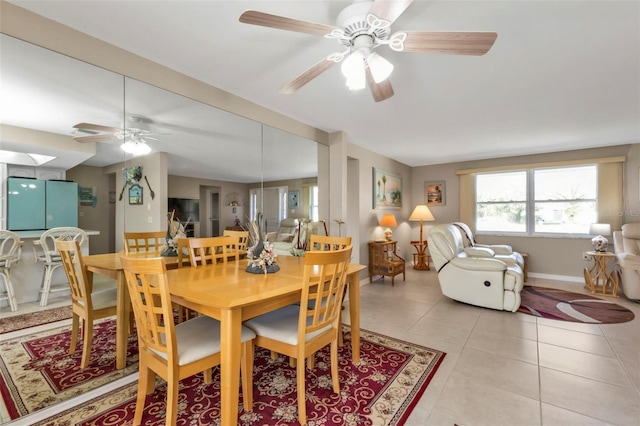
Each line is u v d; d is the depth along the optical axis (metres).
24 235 1.92
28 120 1.88
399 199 6.00
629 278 3.70
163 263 1.37
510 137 4.16
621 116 3.28
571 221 5.01
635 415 1.64
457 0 1.52
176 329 1.72
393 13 1.28
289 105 2.99
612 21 1.68
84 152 2.12
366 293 4.19
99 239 2.24
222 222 2.98
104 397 1.81
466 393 1.86
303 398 1.60
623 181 4.55
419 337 2.71
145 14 1.66
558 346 2.50
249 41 1.91
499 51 1.99
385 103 2.93
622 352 2.38
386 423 1.60
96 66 1.91
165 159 2.55
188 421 1.60
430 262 6.25
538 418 1.63
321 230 3.85
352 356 2.28
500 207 5.62
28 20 1.65
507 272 3.39
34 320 2.00
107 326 2.53
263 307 1.61
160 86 2.21
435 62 2.14
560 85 2.51
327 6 1.59
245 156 3.11
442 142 4.45
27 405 1.71
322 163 3.87
